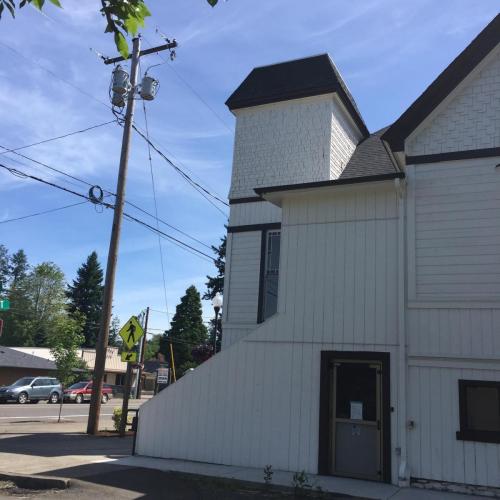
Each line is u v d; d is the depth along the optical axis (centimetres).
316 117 1478
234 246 1459
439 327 919
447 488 853
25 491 819
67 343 2236
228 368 1073
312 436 974
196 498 760
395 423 912
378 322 972
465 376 887
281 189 1077
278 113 1526
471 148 966
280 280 1068
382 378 943
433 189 974
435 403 893
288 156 1478
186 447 1073
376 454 930
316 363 1004
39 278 8106
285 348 1034
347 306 1003
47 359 5200
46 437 1421
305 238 1067
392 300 971
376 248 1005
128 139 1658
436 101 994
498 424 859
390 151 1030
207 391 1082
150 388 6606
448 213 956
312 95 1487
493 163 947
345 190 1038
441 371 902
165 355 6906
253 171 1505
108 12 445
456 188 960
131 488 812
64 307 8038
